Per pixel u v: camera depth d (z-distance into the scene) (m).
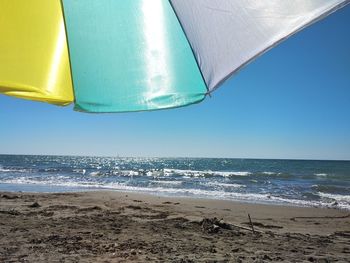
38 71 1.68
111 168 59.34
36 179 32.78
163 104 1.72
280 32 1.47
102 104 1.76
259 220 12.48
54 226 8.91
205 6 1.55
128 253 6.64
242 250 7.37
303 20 1.45
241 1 1.53
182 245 7.54
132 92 1.73
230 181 33.78
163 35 1.68
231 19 1.54
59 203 13.95
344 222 12.82
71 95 1.73
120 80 1.73
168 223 10.02
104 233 8.36
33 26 1.69
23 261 5.97
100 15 1.68
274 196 21.72
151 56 1.71
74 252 6.62
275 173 45.59
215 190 25.02
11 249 6.67
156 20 1.67
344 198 21.17
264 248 7.72
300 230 10.91
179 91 1.71
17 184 27.62
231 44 1.55
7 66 1.65
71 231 8.41
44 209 11.91
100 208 12.51
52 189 24.31
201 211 13.68
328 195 22.67
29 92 1.67
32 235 7.84
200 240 8.12
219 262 6.34
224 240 8.28
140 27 1.69
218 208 15.03
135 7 1.67
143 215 11.40
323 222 12.73
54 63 1.70
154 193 22.61
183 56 1.67
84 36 1.71
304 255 7.30
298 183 32.06
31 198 15.30
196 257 6.62
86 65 1.72
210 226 9.36
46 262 5.95
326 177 40.44
